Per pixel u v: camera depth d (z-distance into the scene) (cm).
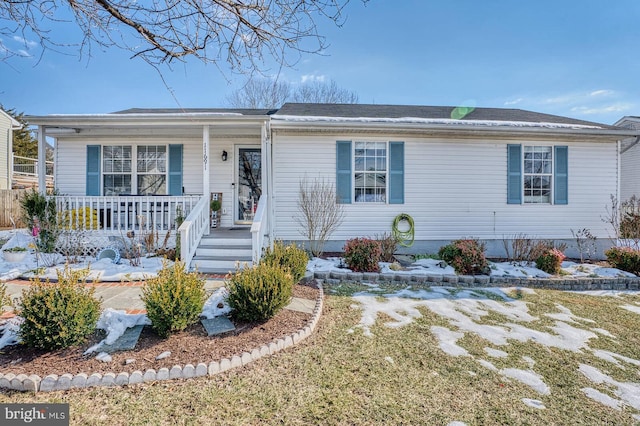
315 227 805
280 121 753
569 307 523
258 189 941
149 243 709
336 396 264
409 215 837
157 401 251
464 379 300
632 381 312
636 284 659
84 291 339
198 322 375
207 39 347
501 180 860
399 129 796
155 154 906
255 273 398
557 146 870
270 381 283
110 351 309
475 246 696
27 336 296
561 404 270
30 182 2050
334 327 404
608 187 884
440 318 450
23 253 645
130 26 316
